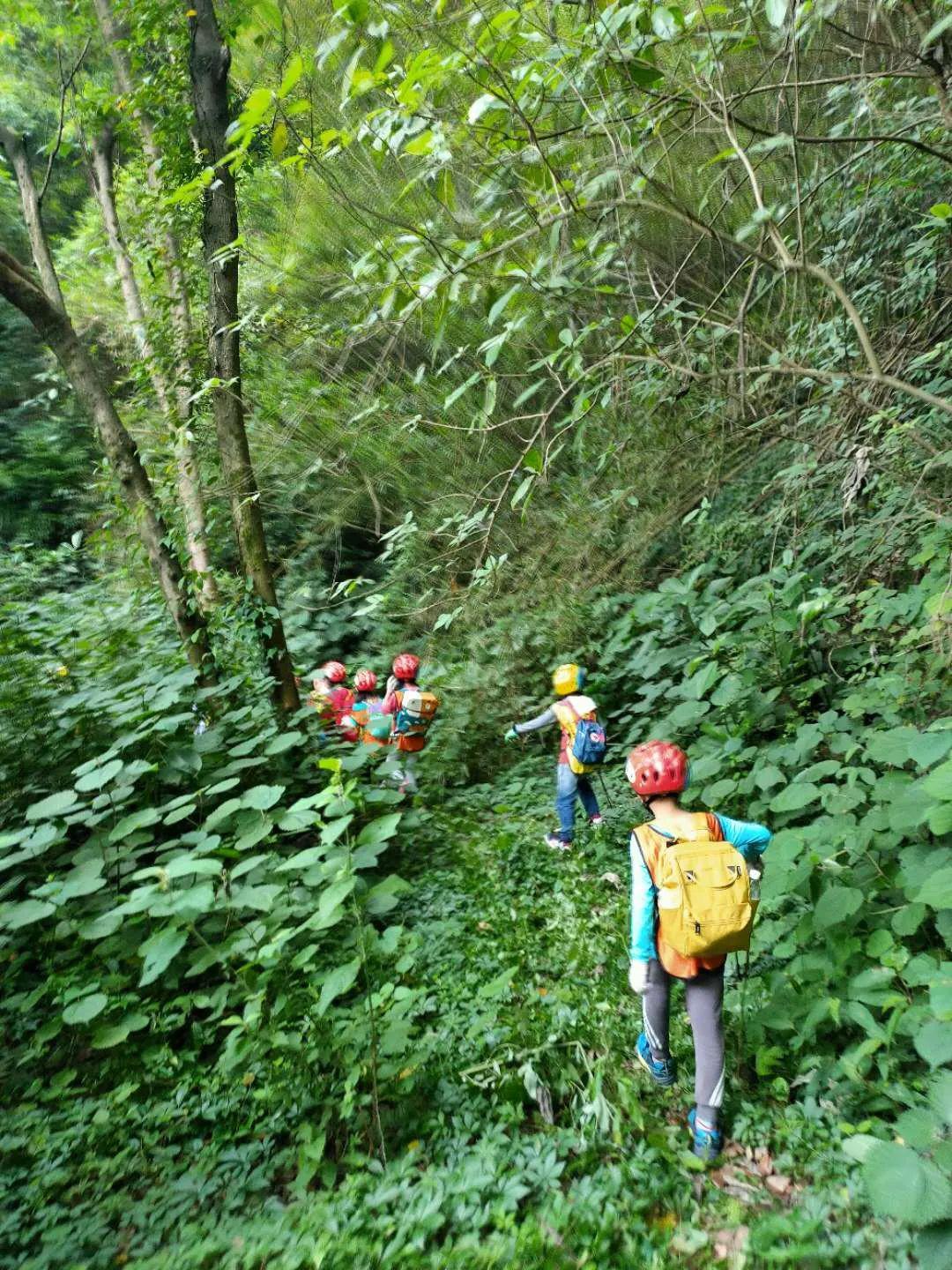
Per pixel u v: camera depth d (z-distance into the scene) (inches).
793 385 182.2
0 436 528.4
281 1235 92.8
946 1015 83.6
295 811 126.1
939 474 191.8
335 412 281.9
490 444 306.2
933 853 110.3
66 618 274.2
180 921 122.5
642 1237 90.1
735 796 173.8
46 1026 132.9
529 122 101.1
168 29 259.6
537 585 301.0
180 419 241.6
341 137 112.0
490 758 290.4
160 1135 114.7
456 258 115.5
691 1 127.5
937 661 147.5
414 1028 124.1
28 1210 103.5
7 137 229.8
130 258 346.3
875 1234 85.0
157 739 186.4
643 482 268.8
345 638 415.2
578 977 147.3
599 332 146.3
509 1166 102.9
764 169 240.4
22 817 181.2
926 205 231.1
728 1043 118.7
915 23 121.3
